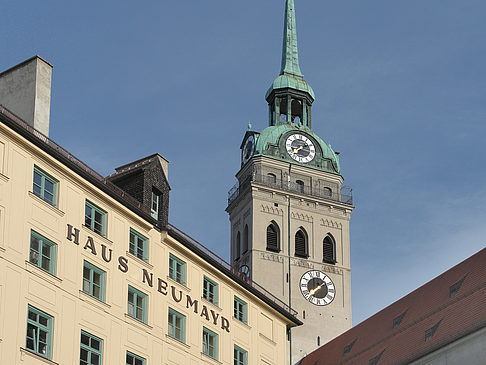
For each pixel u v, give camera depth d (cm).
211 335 6150
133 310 5516
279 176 12812
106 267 5353
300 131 13262
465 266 9138
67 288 5031
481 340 7994
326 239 12675
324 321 12069
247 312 6569
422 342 8806
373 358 9531
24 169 4925
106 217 5462
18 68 5712
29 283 4794
